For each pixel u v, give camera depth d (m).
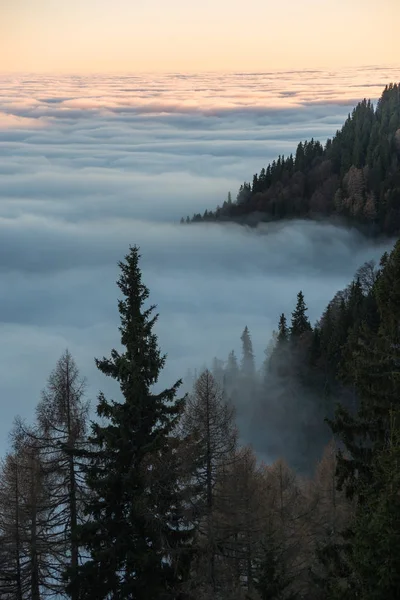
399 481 14.59
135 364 22.53
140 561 21.45
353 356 22.44
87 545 22.81
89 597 22.11
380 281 21.88
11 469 25.11
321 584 21.16
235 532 25.08
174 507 23.94
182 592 22.09
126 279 23.25
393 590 13.72
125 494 22.77
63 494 25.14
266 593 19.92
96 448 24.81
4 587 25.47
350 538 19.86
